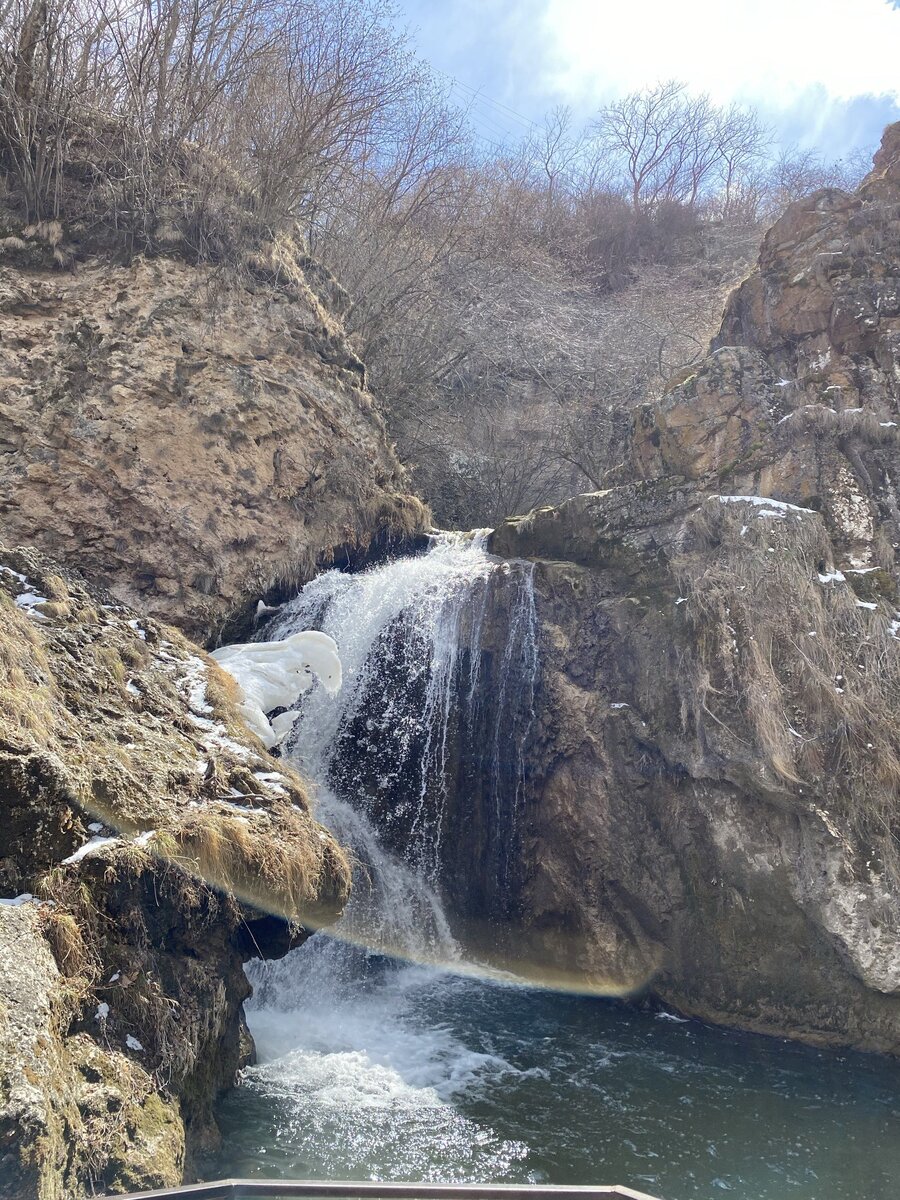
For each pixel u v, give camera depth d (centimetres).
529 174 3297
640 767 853
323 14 1490
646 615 885
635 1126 597
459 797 936
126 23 1186
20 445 930
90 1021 427
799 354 1088
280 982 759
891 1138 600
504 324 2298
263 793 602
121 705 602
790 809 764
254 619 1044
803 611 821
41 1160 326
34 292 988
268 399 1074
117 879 460
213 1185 221
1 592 573
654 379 2259
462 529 1995
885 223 1097
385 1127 562
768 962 762
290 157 1252
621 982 822
